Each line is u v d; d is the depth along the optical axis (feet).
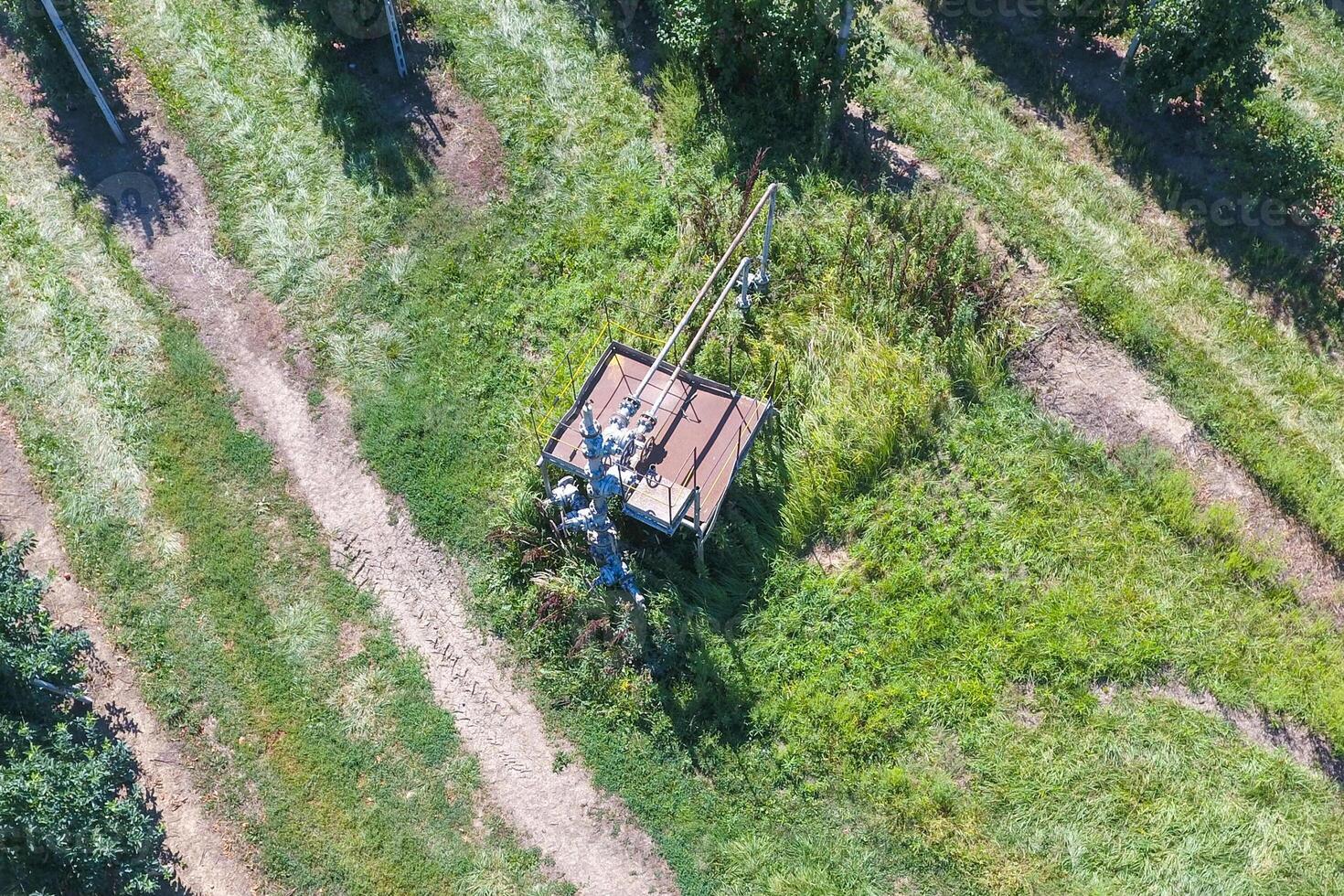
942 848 43.55
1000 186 62.69
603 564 48.26
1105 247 60.18
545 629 48.08
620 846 44.19
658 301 56.70
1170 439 53.42
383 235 59.57
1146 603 48.67
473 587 49.62
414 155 62.34
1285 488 51.62
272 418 53.93
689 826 44.42
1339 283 60.80
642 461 47.85
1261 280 60.85
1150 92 66.08
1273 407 55.11
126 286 57.21
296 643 47.93
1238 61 63.57
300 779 45.03
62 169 60.80
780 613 48.93
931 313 55.67
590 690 47.11
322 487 52.11
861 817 44.42
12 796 38.42
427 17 67.92
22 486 51.11
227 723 46.09
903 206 61.00
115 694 46.42
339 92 64.23
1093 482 52.08
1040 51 71.46
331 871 43.27
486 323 56.80
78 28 61.93
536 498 49.96
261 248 58.70
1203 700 46.93
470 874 43.32
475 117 64.34
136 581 48.98
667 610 48.24
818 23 59.41
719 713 46.47
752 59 64.34
